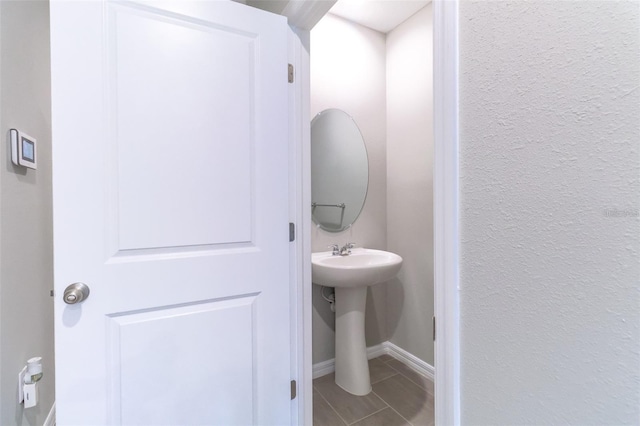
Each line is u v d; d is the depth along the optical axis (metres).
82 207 0.92
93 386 0.94
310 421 1.39
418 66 2.00
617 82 0.38
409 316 2.07
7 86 0.99
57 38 0.89
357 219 2.15
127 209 0.98
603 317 0.40
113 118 0.96
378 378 1.92
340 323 1.83
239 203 1.16
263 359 1.22
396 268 1.70
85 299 0.93
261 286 1.21
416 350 2.02
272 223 1.23
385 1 1.89
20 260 1.08
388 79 2.22
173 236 1.05
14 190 1.04
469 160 0.55
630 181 0.37
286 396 1.27
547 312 0.45
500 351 0.51
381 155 2.24
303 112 1.38
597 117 0.40
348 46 2.09
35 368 1.08
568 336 0.43
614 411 0.39
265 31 1.21
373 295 2.18
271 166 1.23
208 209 1.11
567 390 0.43
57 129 0.90
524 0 0.47
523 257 0.48
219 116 1.12
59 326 0.91
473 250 0.55
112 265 0.96
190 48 1.07
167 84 1.04
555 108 0.43
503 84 0.49
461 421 0.57
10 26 1.02
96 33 0.94
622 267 0.38
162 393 1.04
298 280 1.35
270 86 1.22
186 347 1.08
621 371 0.39
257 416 1.20
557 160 0.43
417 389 1.81
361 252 2.00
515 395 0.49
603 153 0.39
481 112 0.53
